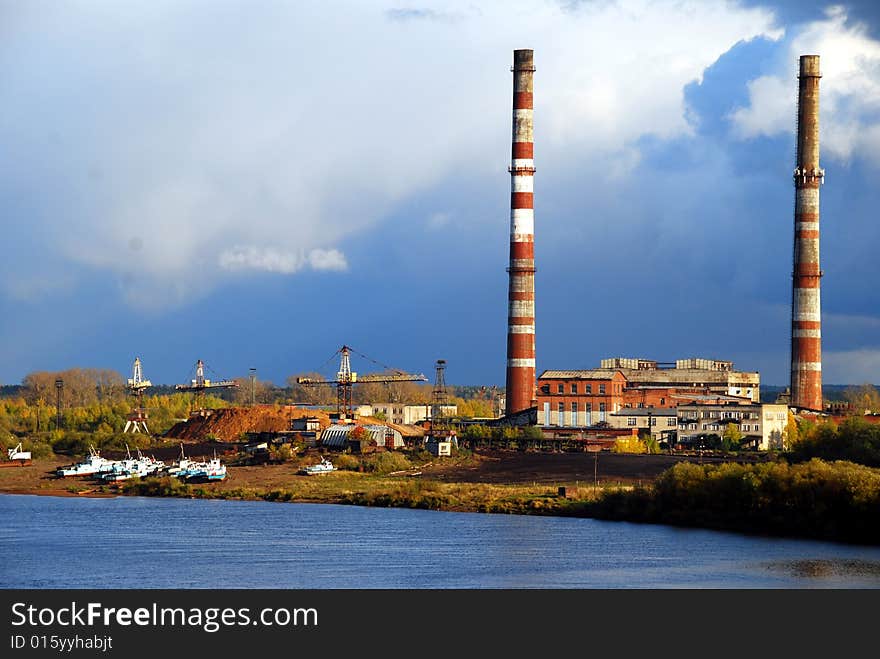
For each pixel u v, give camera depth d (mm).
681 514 160875
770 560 132125
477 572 125312
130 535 150625
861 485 149375
